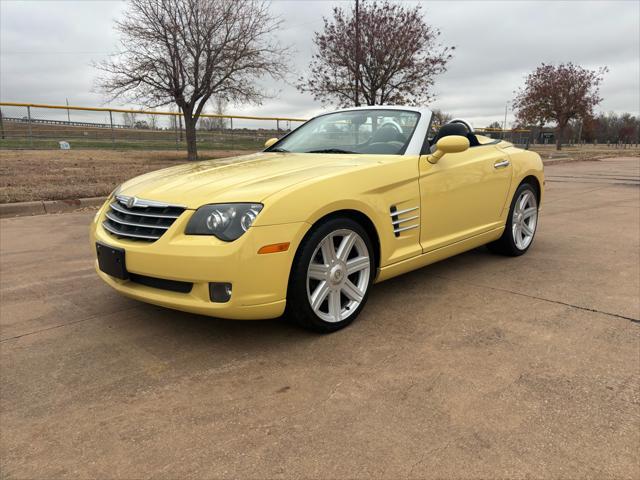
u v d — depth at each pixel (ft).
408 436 6.23
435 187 11.17
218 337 9.22
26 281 12.63
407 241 10.61
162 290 8.53
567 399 7.05
